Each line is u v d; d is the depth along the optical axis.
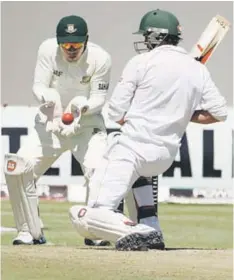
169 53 24.67
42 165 29.58
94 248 25.89
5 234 33.66
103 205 24.66
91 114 29.33
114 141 24.80
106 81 29.27
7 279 20.92
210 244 31.89
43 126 29.41
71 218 25.06
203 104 24.88
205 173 47.75
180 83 24.44
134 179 24.84
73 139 29.47
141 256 23.50
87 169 29.06
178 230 36.34
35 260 23.02
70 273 21.38
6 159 27.19
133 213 26.11
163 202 47.75
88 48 29.09
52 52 28.94
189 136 47.69
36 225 27.91
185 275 21.16
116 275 21.14
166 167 24.94
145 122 24.48
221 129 47.72
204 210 44.47
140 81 24.53
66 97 29.53
